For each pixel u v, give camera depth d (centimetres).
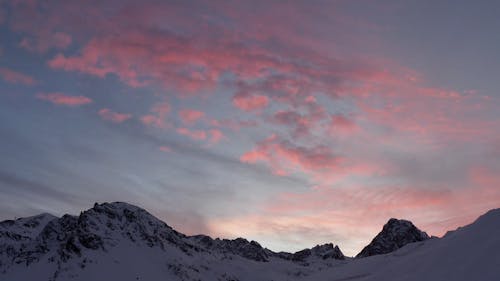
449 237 13825
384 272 13650
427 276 10788
